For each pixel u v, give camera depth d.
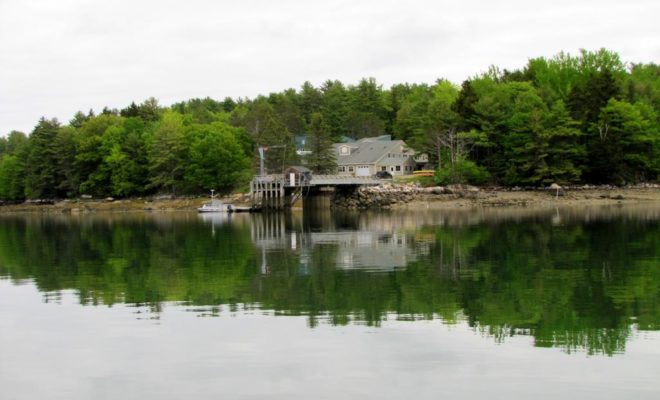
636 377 17.39
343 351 19.92
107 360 19.70
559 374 17.70
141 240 55.22
